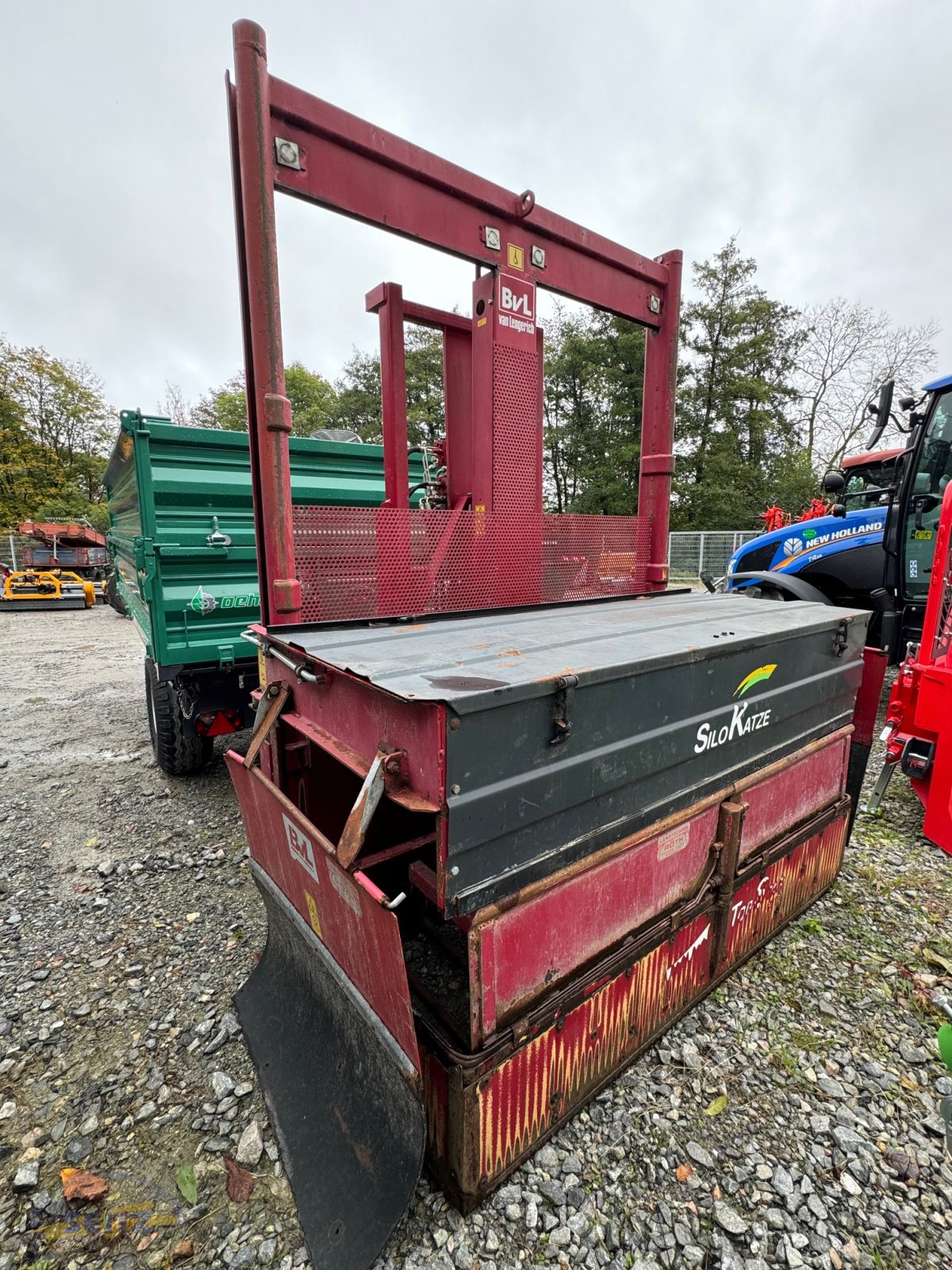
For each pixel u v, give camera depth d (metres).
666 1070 1.72
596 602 2.77
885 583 5.08
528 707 1.22
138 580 3.66
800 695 2.10
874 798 3.22
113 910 2.56
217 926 2.45
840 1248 1.29
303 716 1.67
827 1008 1.96
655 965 1.70
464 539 2.32
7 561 19.72
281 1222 1.34
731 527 21.92
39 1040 1.88
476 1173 1.31
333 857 1.24
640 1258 1.27
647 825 1.59
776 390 23.08
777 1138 1.53
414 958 2.00
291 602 1.86
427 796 1.15
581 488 23.95
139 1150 1.52
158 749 3.87
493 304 2.34
